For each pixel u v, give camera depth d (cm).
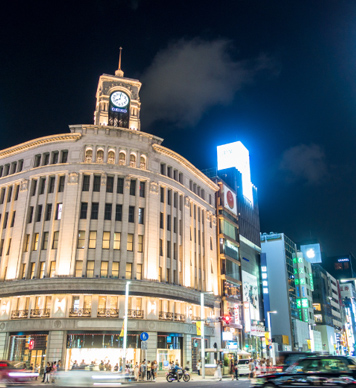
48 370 3325
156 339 4444
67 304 4169
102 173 4750
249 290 7200
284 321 8444
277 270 8881
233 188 7575
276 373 1859
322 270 11819
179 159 5675
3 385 2170
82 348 4084
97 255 4412
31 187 4859
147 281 4547
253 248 7862
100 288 4259
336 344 11650
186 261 5353
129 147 5041
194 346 5172
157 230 4925
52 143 4956
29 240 4600
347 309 14750
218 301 6044
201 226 6088
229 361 5066
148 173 5069
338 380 1720
